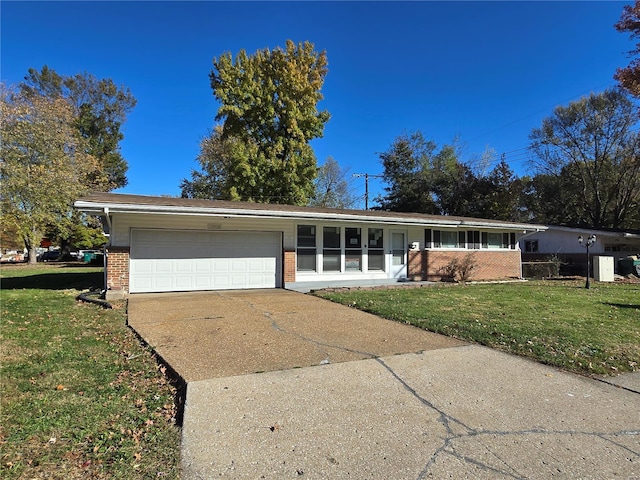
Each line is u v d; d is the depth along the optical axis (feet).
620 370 15.26
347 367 14.98
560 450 9.38
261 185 86.43
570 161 99.71
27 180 72.43
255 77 88.69
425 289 40.68
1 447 9.07
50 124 77.46
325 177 133.28
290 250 40.88
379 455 9.02
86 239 126.11
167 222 36.06
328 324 22.61
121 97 132.16
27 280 50.08
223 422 10.46
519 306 29.50
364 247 45.83
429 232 50.80
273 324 22.45
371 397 12.26
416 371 14.71
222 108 84.02
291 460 8.78
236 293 35.99
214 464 8.57
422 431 10.18
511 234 57.77
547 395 12.74
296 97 88.69
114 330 20.67
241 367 14.78
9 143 72.33
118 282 33.83
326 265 43.24
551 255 69.26
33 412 10.91
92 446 9.23
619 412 11.59
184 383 13.12
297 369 14.67
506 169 96.58
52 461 8.59
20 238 94.89
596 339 19.40
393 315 24.85
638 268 63.52
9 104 72.84
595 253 69.31
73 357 15.90
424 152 114.62
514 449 9.38
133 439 9.57
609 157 94.58
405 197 111.75
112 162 129.59
